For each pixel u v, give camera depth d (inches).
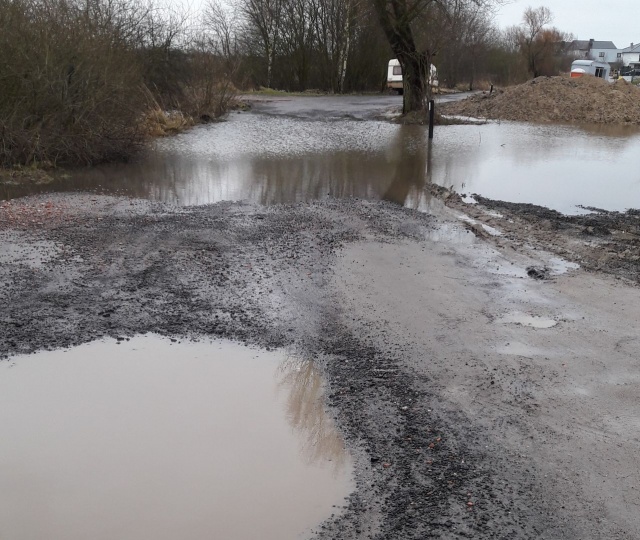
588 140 851.4
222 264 303.0
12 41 544.4
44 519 134.7
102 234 349.1
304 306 254.2
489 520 135.6
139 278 280.4
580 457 158.7
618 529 133.9
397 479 149.1
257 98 1549.0
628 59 4662.9
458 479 149.3
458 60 2240.4
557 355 213.9
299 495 143.1
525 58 2517.2
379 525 133.7
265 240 345.7
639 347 220.1
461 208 432.1
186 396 185.8
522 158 673.0
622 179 552.1
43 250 315.3
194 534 131.0
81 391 187.0
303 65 1936.5
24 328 226.4
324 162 639.1
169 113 992.9
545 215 408.8
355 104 1385.3
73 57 580.1
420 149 740.7
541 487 146.9
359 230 369.7
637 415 178.5
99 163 605.6
